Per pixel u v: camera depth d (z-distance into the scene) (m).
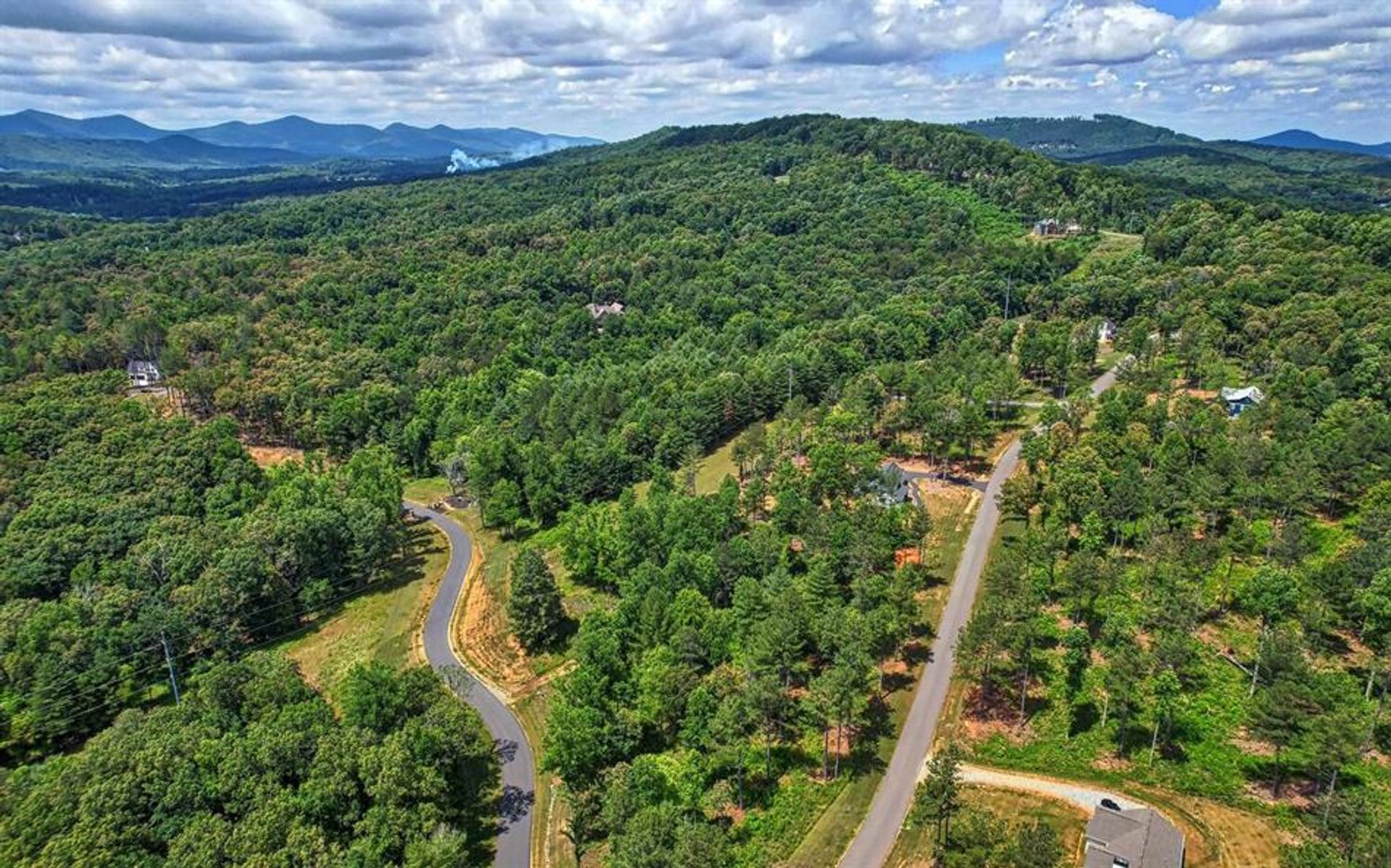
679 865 53.84
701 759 69.31
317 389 173.25
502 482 133.00
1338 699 67.88
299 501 122.50
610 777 67.00
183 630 94.75
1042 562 92.06
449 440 165.62
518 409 169.75
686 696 73.69
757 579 92.88
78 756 68.94
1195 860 59.41
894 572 93.56
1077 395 137.50
